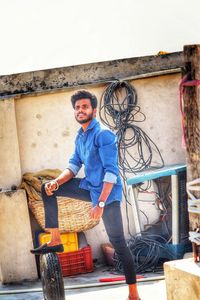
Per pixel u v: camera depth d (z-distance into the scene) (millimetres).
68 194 5828
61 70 8609
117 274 8062
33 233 8508
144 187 8633
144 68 8750
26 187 8289
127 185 8508
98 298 6754
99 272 8266
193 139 4543
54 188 5738
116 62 8695
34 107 8594
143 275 7801
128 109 8609
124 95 8664
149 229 8461
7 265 8242
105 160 5648
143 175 8039
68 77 8617
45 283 5805
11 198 8227
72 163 5906
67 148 8664
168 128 8781
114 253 8297
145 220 8641
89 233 8664
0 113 8375
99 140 5668
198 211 4559
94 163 5734
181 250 7965
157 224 8469
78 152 5891
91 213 5664
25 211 8258
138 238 8156
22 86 8516
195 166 4570
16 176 8414
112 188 5719
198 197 4598
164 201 8484
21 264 8266
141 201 8648
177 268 4586
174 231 7934
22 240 8258
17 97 8453
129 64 8719
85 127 5785
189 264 4656
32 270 8273
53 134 8641
